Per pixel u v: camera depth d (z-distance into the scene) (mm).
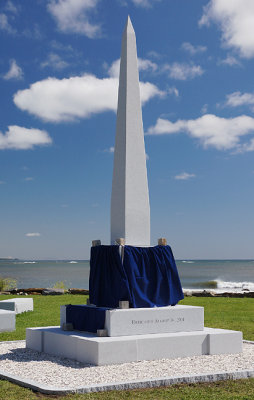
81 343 9070
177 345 9391
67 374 7895
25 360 9211
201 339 9664
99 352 8602
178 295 10641
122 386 7074
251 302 21156
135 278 10031
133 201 10703
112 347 8742
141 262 10250
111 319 9281
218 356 9469
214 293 25438
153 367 8391
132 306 9766
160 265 10484
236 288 43188
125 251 10062
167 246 10773
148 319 9664
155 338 9195
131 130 10922
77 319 10211
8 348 10695
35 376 7777
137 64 11305
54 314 16922
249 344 11023
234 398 6609
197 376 7539
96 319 9656
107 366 8508
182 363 8766
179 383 7406
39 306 19844
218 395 6766
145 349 9078
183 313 10047
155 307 10062
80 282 58875
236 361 8961
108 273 10219
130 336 9273
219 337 9797
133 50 11281
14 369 8367
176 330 9914
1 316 13219
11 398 6582
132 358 8914
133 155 10867
